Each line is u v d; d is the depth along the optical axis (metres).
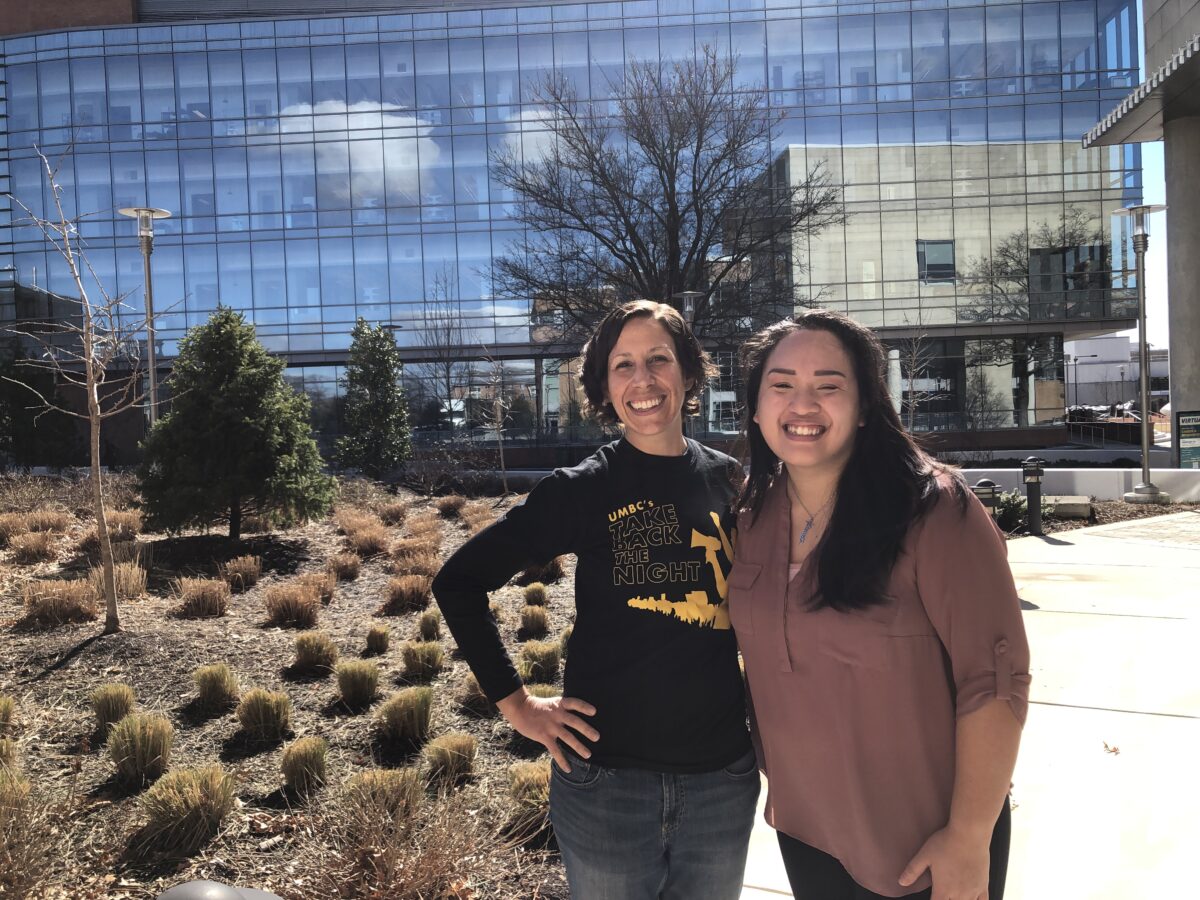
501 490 21.22
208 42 33.81
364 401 25.02
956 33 32.28
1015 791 3.71
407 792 3.35
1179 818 3.38
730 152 25.31
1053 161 32.22
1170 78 15.74
